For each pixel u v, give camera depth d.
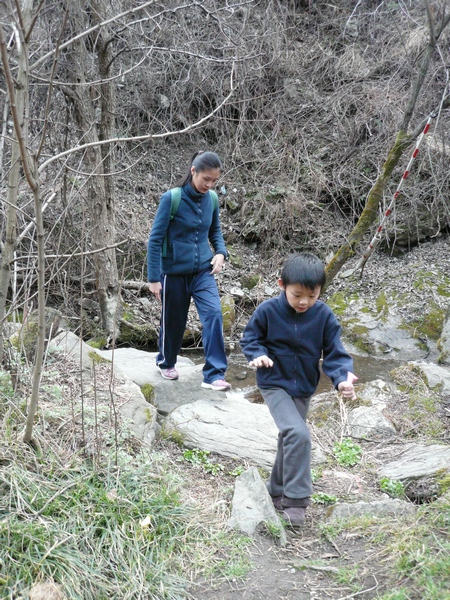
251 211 9.35
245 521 3.04
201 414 4.17
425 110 8.62
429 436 4.36
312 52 10.59
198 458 3.76
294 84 10.30
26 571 2.50
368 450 4.12
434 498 3.48
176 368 4.95
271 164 9.75
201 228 4.33
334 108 9.81
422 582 2.52
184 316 4.48
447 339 6.65
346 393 2.89
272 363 2.97
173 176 9.66
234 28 9.12
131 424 3.72
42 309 2.79
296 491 3.02
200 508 3.18
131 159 9.48
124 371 4.66
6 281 3.21
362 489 3.61
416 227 8.66
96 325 7.13
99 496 2.97
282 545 2.93
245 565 2.78
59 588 2.44
